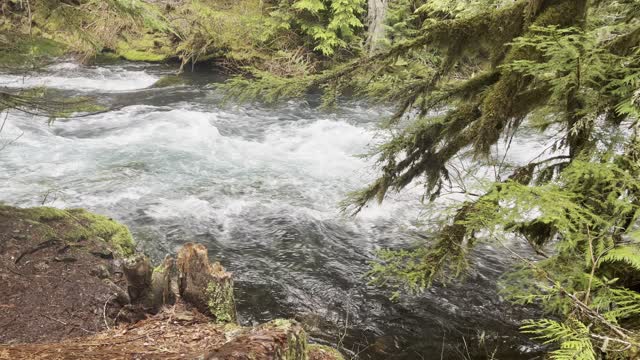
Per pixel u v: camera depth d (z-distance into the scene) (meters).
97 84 14.91
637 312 2.16
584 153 3.79
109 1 6.82
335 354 4.38
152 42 17.61
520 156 9.46
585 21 4.29
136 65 16.88
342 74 5.54
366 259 7.19
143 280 4.03
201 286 3.97
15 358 2.88
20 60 8.64
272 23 16.20
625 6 4.44
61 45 15.99
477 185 2.93
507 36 4.73
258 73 5.90
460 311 5.99
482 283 6.46
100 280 5.15
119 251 5.76
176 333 3.49
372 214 8.45
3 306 4.60
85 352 3.03
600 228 2.94
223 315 3.94
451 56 5.05
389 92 5.55
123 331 3.58
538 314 5.86
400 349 5.38
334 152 11.12
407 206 8.70
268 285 6.47
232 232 7.75
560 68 3.28
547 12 4.35
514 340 5.48
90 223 6.05
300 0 15.69
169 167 9.83
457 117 5.08
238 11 18.09
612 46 3.99
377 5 15.15
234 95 5.93
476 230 4.40
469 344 5.45
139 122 12.12
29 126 11.12
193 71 16.88
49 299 4.77
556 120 4.45
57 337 4.35
